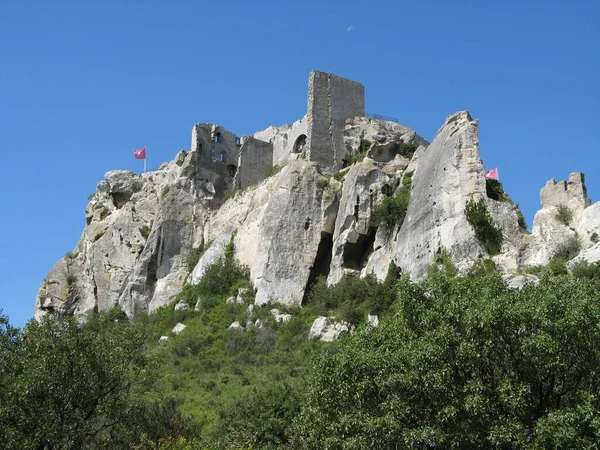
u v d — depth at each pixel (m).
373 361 25.45
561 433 21.81
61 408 29.00
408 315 26.67
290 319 48.41
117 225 69.12
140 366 33.00
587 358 23.50
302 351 43.88
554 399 24.23
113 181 73.19
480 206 43.91
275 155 66.25
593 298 24.62
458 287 26.80
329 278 51.84
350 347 27.36
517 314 23.97
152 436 32.81
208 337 48.94
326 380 26.17
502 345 24.64
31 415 28.33
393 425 23.56
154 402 36.22
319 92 60.66
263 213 56.44
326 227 54.53
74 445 28.66
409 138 60.72
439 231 45.09
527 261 42.16
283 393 35.09
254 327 48.66
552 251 41.72
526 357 23.55
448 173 46.47
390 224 50.75
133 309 61.22
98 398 30.06
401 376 24.27
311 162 58.00
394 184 53.66
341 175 56.81
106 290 66.94
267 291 52.25
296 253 53.72
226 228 61.00
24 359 29.67
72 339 30.17
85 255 71.38
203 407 37.81
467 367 24.41
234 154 68.12
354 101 61.97
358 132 60.38
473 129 47.19
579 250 41.22
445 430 23.70
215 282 55.97
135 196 71.19
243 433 32.59
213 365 44.59
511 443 23.22
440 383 23.77
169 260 62.25
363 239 52.19
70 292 69.81
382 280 48.66
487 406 23.50
